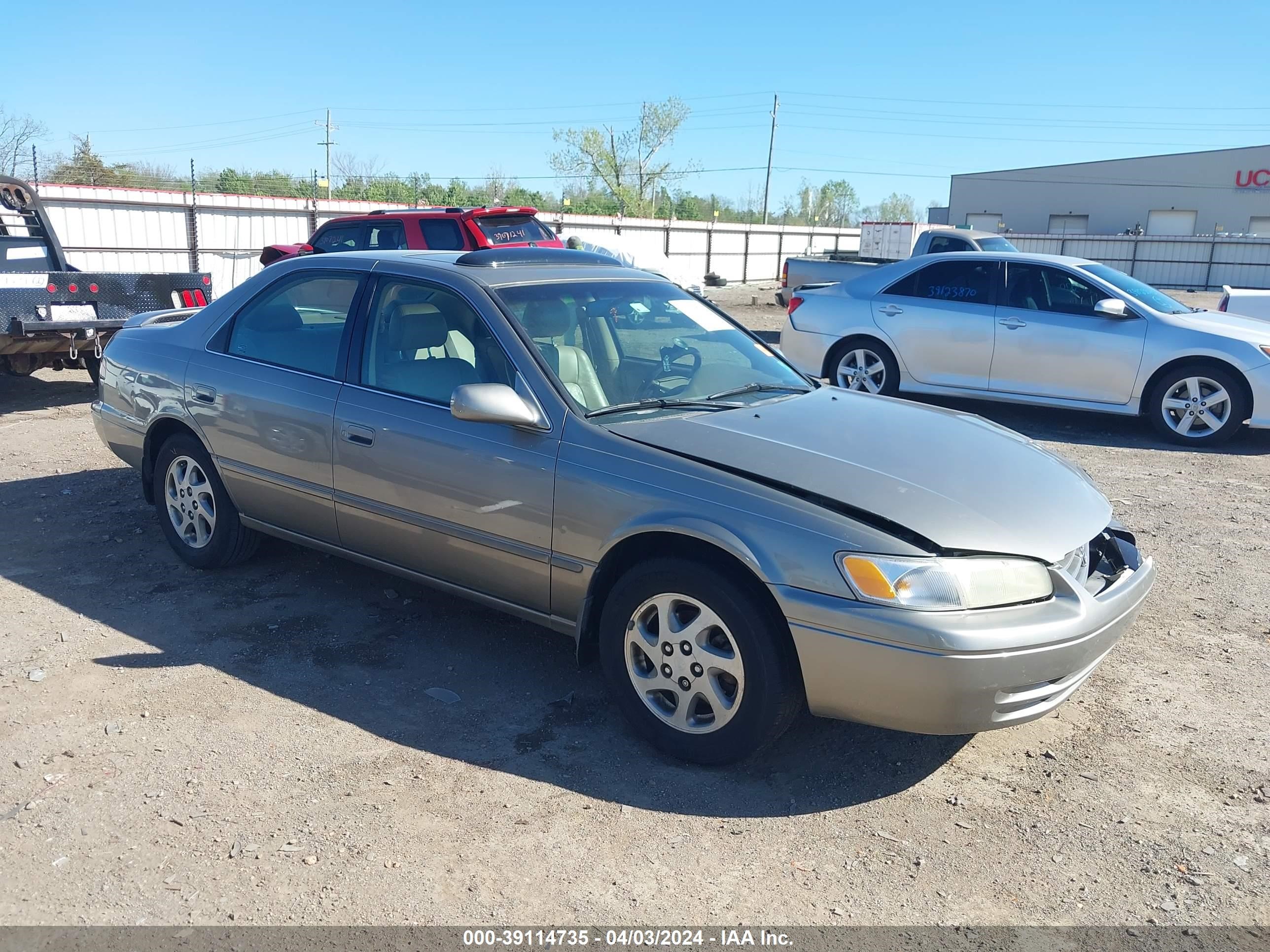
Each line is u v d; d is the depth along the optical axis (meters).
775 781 3.44
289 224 22.88
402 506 4.13
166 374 5.06
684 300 4.84
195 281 9.80
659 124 60.22
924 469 3.51
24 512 6.11
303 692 3.96
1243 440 9.04
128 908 2.73
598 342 4.18
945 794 3.37
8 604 4.73
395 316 4.30
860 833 3.15
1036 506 3.43
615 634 3.60
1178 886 2.91
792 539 3.18
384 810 3.20
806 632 3.14
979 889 2.89
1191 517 6.55
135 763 3.43
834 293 10.34
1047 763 3.58
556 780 3.40
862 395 4.55
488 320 4.00
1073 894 2.88
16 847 2.97
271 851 2.98
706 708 3.51
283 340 4.70
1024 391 9.30
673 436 3.62
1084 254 36.69
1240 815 3.26
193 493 5.10
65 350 8.99
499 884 2.87
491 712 3.86
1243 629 4.75
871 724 3.21
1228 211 52.69
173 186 35.44
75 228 19.16
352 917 2.72
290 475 4.54
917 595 3.04
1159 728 3.82
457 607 4.85
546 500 3.68
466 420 3.71
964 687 3.04
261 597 4.88
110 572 5.17
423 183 41.66
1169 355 8.63
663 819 3.19
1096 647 3.31
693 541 3.41
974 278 9.57
